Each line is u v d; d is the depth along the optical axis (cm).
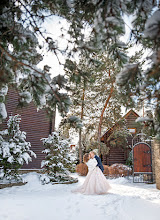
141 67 180
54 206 404
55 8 222
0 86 208
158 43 137
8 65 212
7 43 230
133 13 190
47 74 229
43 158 950
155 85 179
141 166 943
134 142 1480
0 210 354
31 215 335
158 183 709
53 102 234
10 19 213
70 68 248
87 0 209
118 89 201
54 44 238
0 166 684
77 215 346
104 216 341
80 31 244
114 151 1529
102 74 1162
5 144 677
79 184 790
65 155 856
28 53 212
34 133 941
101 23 183
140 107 209
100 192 561
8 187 638
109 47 212
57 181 785
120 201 454
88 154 616
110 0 173
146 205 404
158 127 175
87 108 1494
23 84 238
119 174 1110
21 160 671
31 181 710
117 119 1462
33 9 224
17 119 736
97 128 1625
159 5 173
